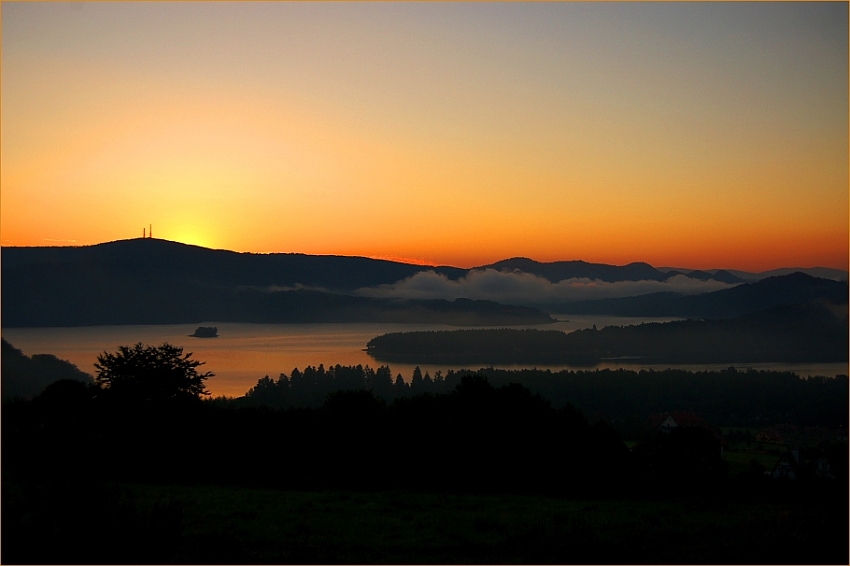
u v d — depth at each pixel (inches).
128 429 1390.3
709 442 1514.5
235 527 789.2
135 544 551.2
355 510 925.2
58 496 556.4
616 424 3063.5
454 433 1375.5
